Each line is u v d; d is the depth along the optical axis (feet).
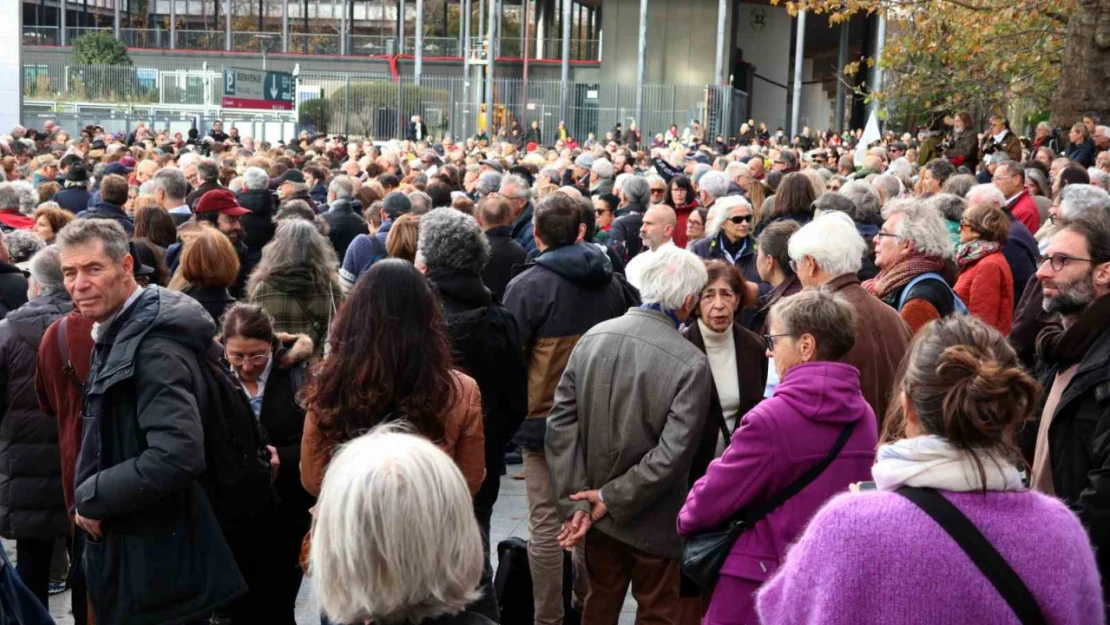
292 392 15.29
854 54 222.07
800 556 7.86
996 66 66.44
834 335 11.82
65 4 210.79
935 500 7.65
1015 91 70.33
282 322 18.74
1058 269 12.70
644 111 159.84
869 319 14.57
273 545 15.47
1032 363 17.65
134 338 12.79
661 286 14.28
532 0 206.49
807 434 11.58
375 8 220.02
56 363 14.48
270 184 43.37
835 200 23.44
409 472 7.20
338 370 11.58
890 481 7.87
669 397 13.99
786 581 7.93
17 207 29.22
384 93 159.33
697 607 15.11
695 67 184.24
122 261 13.20
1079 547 7.66
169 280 20.92
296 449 15.17
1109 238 12.56
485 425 15.06
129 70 153.89
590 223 26.07
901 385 8.66
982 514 7.59
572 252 18.17
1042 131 52.16
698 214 30.81
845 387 11.67
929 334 8.55
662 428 14.15
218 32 206.59
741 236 24.17
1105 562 11.00
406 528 7.07
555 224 18.31
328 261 19.45
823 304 11.87
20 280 19.94
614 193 37.96
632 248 31.58
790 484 11.60
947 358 8.01
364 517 7.07
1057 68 66.64
